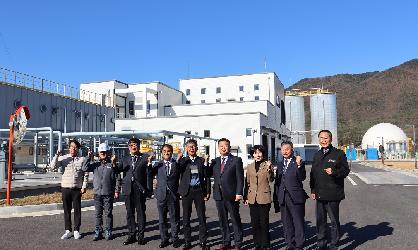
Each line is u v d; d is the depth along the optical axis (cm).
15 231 848
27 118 1200
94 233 835
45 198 1271
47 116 4084
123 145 3002
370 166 4750
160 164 737
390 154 8625
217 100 7144
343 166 633
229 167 686
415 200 1386
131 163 758
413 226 891
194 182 701
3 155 1386
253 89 6956
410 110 19988
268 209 680
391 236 783
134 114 6288
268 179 685
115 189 782
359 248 687
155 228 902
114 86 6078
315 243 738
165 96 6494
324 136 650
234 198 679
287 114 9675
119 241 760
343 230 852
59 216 1054
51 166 806
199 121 4950
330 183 645
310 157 7462
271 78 6869
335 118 9619
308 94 9788
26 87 3800
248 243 750
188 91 7338
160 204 715
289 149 671
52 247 702
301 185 660
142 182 747
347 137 14725
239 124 4788
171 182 722
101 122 5150
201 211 698
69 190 788
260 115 4806
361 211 1130
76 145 808
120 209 1229
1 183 1362
